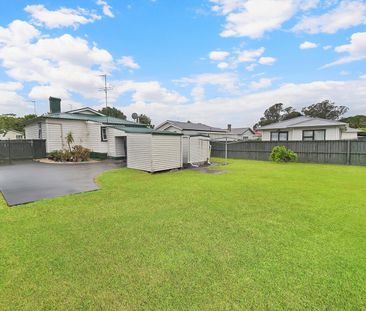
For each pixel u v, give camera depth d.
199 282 2.16
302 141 14.52
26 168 10.47
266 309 1.82
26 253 2.71
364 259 2.58
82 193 5.75
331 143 13.45
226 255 2.67
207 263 2.49
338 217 4.01
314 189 6.30
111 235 3.23
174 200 5.10
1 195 5.61
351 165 12.62
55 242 3.00
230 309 1.82
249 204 4.81
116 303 1.89
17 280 2.19
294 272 2.32
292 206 4.68
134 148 10.32
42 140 14.56
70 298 1.95
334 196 5.51
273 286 2.10
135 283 2.15
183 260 2.55
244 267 2.41
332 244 2.96
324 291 2.04
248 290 2.05
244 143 17.11
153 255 2.66
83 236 3.19
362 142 12.48
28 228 3.48
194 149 12.66
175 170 10.55
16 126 30.70
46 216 4.04
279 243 2.99
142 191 5.99
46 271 2.34
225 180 7.73
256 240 3.08
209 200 5.11
